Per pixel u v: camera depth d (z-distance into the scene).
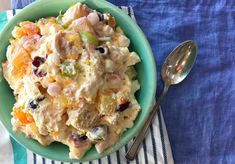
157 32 0.44
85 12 0.37
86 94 0.34
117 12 0.38
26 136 0.37
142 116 0.38
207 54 0.44
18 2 0.42
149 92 0.38
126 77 0.37
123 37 0.38
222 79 0.44
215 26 0.44
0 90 0.38
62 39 0.35
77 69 0.34
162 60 0.43
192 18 0.44
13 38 0.38
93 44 0.35
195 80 0.44
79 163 0.41
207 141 0.43
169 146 0.42
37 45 0.36
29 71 0.36
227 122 0.43
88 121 0.35
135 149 0.41
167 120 0.43
